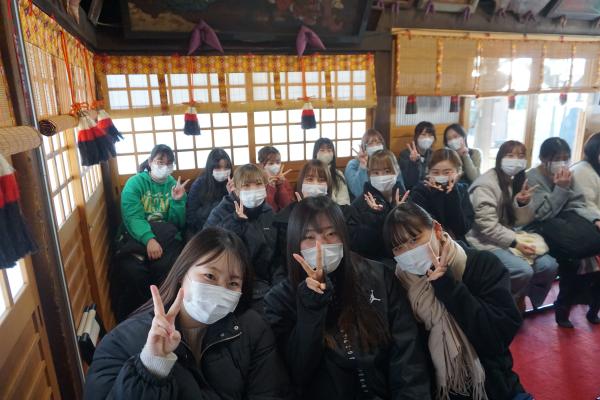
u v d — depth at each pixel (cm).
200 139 346
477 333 127
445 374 130
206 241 102
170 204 286
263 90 334
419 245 129
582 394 197
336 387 119
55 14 166
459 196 223
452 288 125
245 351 106
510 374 137
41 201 132
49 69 153
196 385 93
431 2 357
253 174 212
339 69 352
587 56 428
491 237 253
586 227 252
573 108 479
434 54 370
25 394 116
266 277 213
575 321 265
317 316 109
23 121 117
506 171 257
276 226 211
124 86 303
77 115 175
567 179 260
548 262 254
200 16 293
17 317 115
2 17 111
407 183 346
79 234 204
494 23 389
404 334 126
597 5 402
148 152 336
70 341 145
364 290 128
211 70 318
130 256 260
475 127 555
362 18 328
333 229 121
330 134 381
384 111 379
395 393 123
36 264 133
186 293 100
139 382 81
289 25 318
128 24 280
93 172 260
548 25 408
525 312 272
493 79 396
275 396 106
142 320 101
